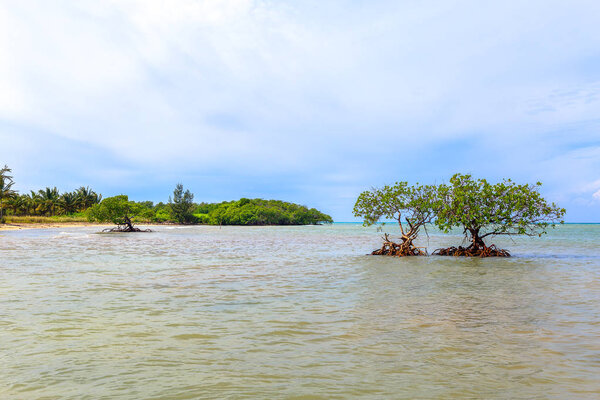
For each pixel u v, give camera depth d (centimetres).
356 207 3219
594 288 1625
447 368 729
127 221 8275
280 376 693
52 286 1628
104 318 1101
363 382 666
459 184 3016
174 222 16200
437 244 5234
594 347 847
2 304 1277
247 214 16450
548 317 1118
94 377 688
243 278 1900
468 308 1238
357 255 3250
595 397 606
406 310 1211
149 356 795
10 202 10581
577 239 6319
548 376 690
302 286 1667
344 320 1083
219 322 1061
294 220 18125
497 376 691
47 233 6925
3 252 3228
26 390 634
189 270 2197
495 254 3011
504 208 2888
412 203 3048
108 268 2253
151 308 1231
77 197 14050
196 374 702
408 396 612
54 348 843
